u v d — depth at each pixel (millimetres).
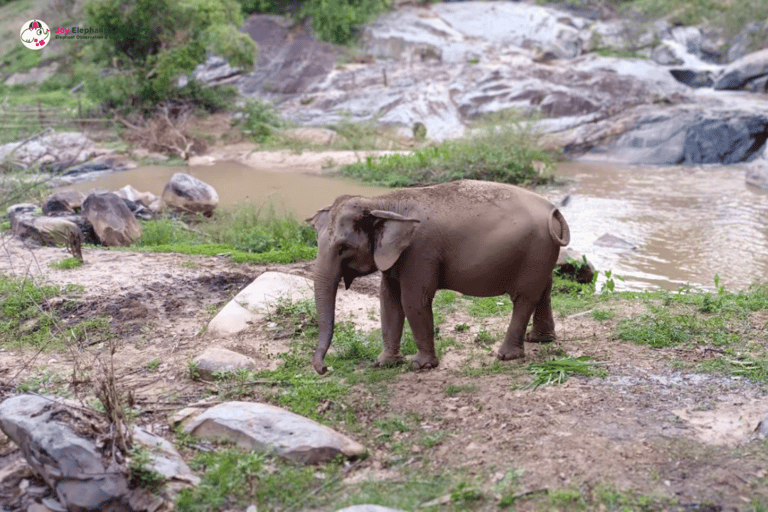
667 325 7387
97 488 4359
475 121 26438
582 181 20688
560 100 27594
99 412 4926
